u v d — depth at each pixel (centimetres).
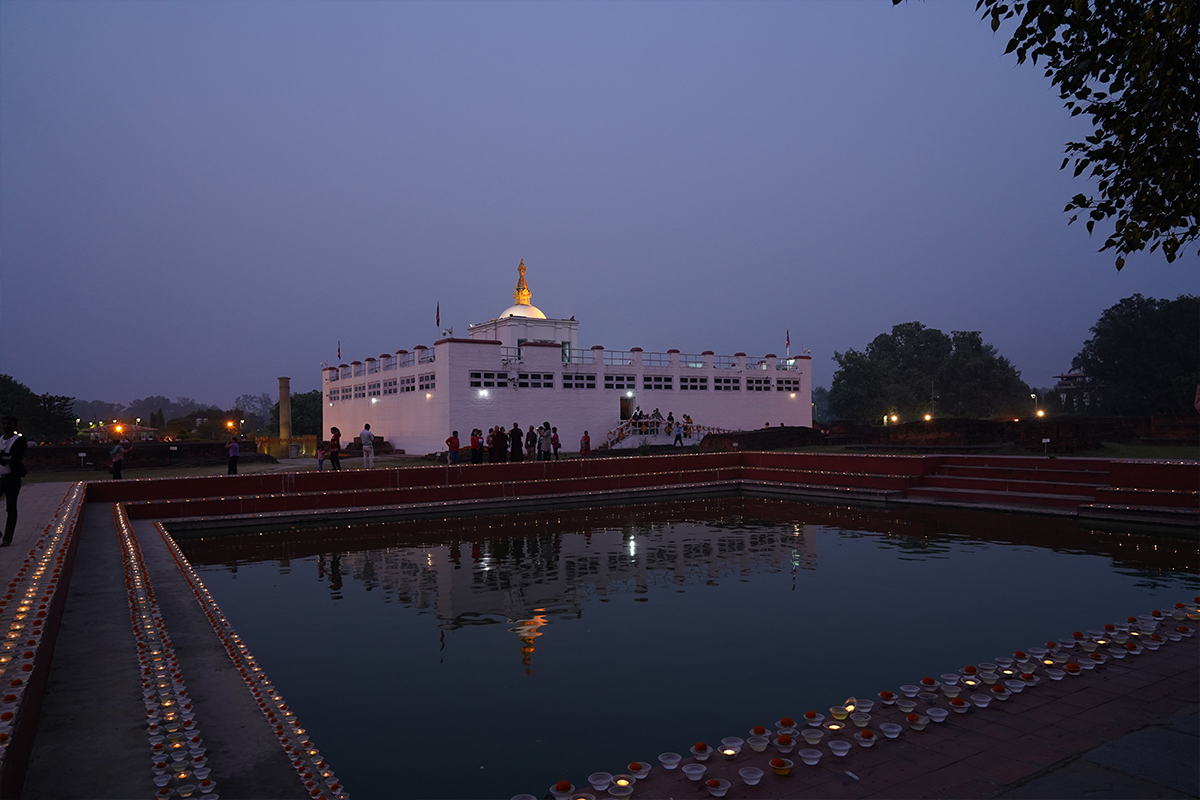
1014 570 1053
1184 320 6662
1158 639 644
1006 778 387
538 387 3916
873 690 588
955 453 2958
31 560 798
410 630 791
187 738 423
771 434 3725
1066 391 8831
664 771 417
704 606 881
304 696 595
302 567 1180
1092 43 520
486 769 458
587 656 691
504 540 1445
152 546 1230
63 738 420
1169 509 1416
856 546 1296
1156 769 391
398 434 4128
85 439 6531
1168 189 520
